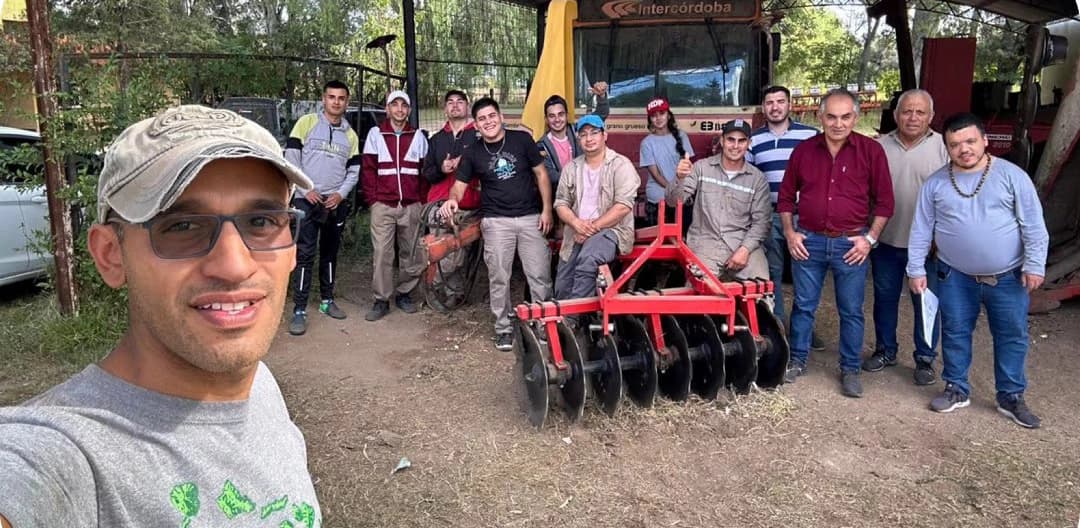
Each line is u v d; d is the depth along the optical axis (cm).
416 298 684
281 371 509
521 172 546
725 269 484
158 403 108
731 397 447
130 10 1272
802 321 490
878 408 448
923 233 438
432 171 609
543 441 398
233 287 108
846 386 466
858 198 455
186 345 106
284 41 1503
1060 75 968
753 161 559
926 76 895
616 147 722
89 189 540
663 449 389
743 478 362
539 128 684
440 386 481
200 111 113
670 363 428
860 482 359
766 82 762
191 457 109
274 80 953
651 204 632
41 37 538
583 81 738
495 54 1105
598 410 427
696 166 507
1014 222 405
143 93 568
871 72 2894
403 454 386
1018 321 418
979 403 455
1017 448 394
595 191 494
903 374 503
